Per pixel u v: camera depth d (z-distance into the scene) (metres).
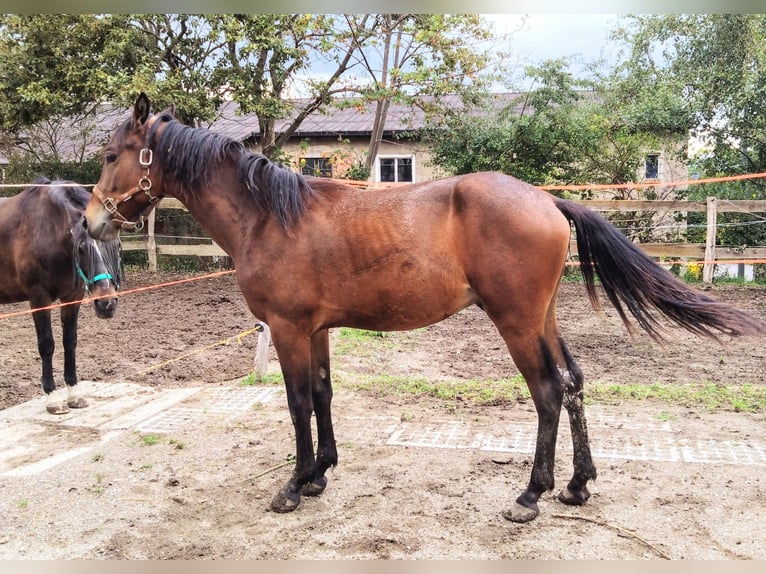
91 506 3.04
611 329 7.04
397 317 2.85
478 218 2.65
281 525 2.83
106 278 4.29
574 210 2.82
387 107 12.09
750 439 3.68
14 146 14.23
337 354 6.06
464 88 11.66
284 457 3.63
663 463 3.37
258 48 10.33
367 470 3.40
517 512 2.79
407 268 2.73
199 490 3.21
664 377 5.11
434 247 2.71
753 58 10.92
